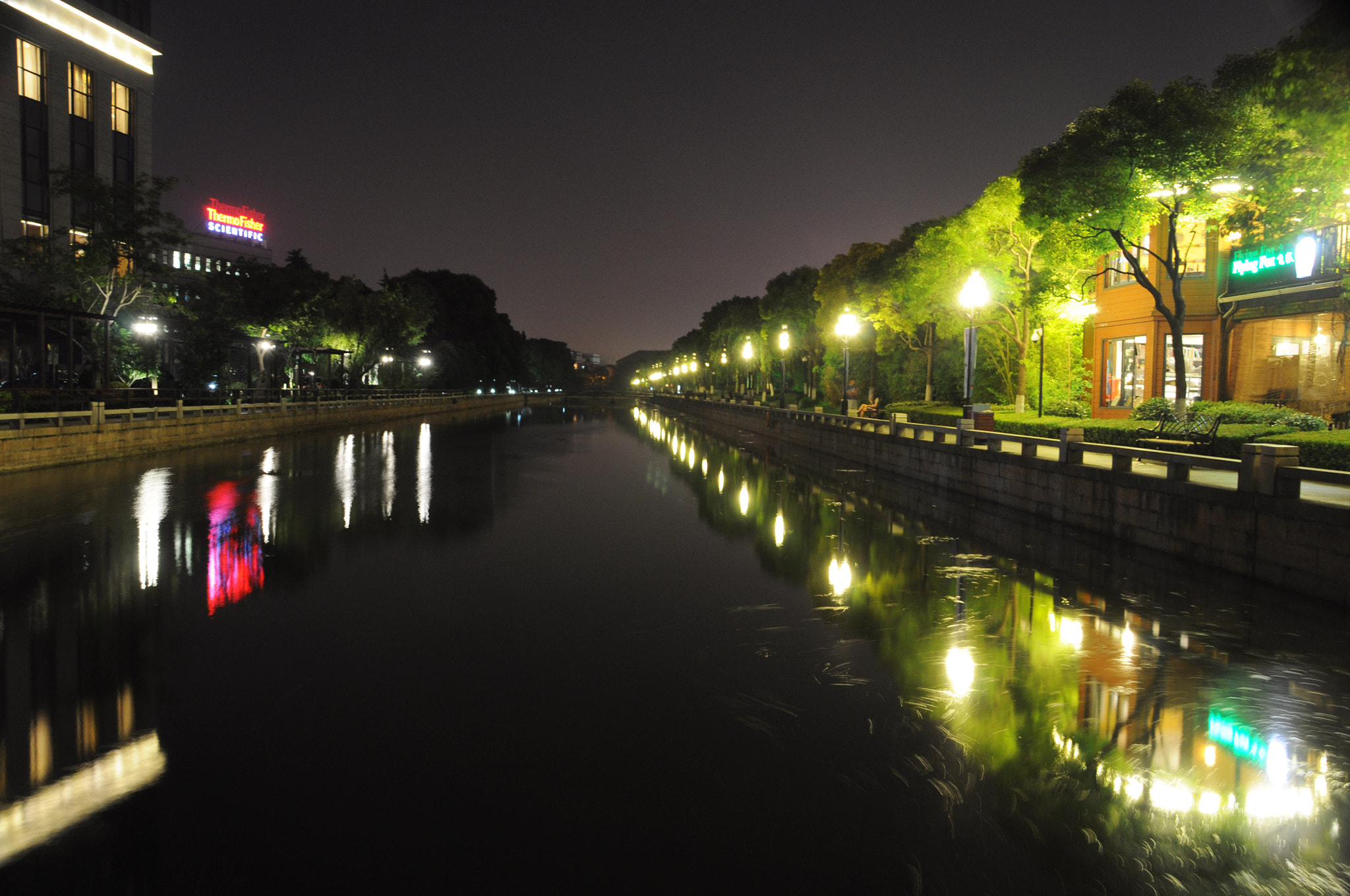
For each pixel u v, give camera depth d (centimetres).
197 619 902
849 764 557
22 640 819
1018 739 598
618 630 874
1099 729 616
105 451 2548
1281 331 2311
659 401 11812
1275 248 2150
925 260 3045
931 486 2152
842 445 2959
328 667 748
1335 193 1385
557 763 557
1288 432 1648
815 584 1086
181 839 462
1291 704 663
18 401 2462
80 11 4438
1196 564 1147
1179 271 2039
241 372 5559
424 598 1005
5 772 539
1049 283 2558
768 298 7325
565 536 1453
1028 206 2130
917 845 459
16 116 4134
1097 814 492
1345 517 899
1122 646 811
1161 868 436
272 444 3425
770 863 440
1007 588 1055
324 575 1122
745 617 923
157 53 5016
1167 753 573
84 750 572
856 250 4706
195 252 7931
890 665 763
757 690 697
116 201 3212
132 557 1222
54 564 1166
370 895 411
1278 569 999
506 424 5884
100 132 4647
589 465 2845
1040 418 2577
